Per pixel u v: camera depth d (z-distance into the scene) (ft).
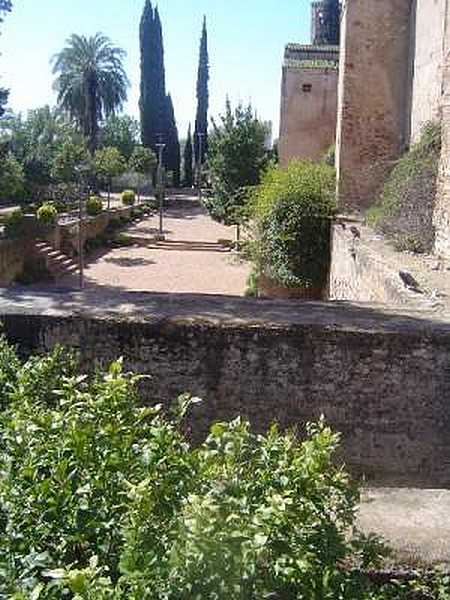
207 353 21.67
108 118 179.83
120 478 9.86
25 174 127.85
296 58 88.07
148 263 84.48
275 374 21.52
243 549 8.14
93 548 9.41
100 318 21.97
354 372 21.24
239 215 70.74
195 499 8.61
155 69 182.50
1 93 73.97
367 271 32.91
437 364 20.97
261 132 89.86
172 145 189.67
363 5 54.03
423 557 10.62
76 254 85.87
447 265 31.48
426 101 47.73
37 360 15.78
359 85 54.80
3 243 62.85
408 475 21.39
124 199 136.05
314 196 49.93
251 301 24.54
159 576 8.11
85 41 163.12
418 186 38.11
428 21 47.60
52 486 9.85
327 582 9.17
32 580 8.39
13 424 11.28
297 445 11.86
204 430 21.93
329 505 9.95
